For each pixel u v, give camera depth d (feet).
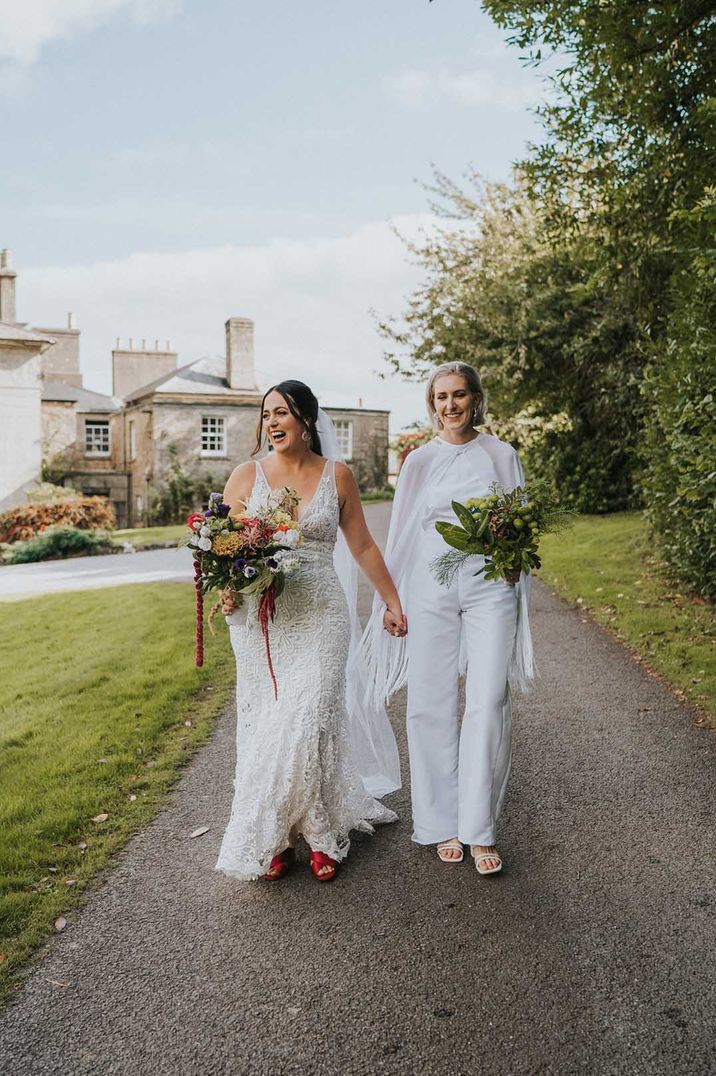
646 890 9.69
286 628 10.18
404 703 18.10
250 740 10.27
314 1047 7.20
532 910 9.32
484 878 10.10
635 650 20.89
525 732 15.38
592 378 45.83
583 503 47.75
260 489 10.64
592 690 17.83
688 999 7.68
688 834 11.11
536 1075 6.80
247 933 9.02
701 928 8.86
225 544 9.66
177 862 10.79
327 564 10.58
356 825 11.18
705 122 20.63
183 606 30.25
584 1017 7.48
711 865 10.26
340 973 8.23
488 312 45.39
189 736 15.83
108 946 8.83
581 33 19.79
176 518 93.97
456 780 10.92
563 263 43.32
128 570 45.09
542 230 26.68
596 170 23.06
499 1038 7.25
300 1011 7.68
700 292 20.52
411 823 11.87
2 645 25.90
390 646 12.33
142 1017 7.65
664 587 27.02
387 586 11.34
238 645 10.46
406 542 11.62
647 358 39.99
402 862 10.61
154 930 9.12
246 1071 6.95
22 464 79.56
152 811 12.41
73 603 32.68
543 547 37.86
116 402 119.44
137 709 17.53
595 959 8.35
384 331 50.42
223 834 11.60
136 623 27.27
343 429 108.27
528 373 45.32
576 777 13.19
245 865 9.80
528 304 43.39
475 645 10.66
